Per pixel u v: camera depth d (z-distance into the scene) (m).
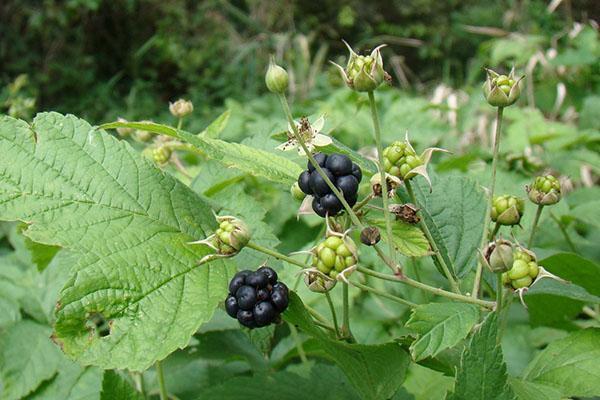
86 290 0.17
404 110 0.56
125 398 0.21
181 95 1.35
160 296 0.18
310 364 0.27
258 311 0.18
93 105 1.20
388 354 0.19
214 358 0.27
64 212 0.19
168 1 1.35
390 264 0.18
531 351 0.31
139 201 0.20
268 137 0.27
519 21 1.15
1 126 0.20
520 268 0.18
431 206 0.22
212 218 0.20
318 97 0.92
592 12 1.14
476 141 0.63
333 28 1.55
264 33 1.31
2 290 0.29
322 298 0.30
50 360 0.27
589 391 0.19
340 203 0.18
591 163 0.46
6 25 1.22
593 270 0.24
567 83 0.72
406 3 1.58
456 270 0.22
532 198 0.22
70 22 1.29
